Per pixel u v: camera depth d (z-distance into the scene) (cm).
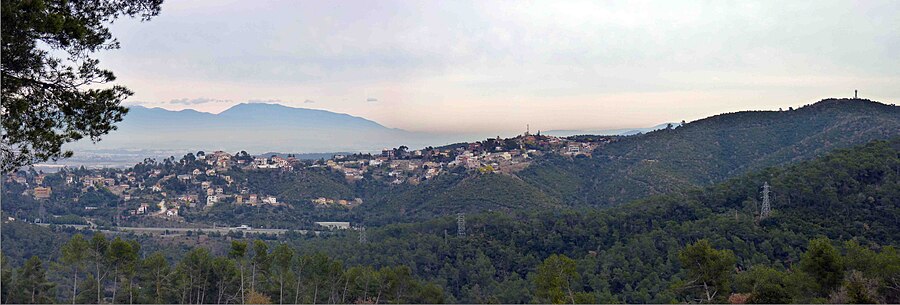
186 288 1752
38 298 1590
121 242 1572
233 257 1772
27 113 718
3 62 683
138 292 1717
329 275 1822
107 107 776
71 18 714
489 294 2570
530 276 2617
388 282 1855
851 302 1280
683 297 1641
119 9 822
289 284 1830
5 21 637
